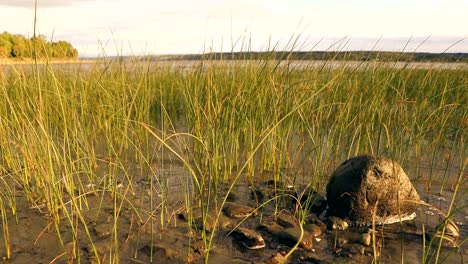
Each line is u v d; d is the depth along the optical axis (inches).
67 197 136.0
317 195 135.5
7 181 152.3
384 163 121.2
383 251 103.0
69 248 101.5
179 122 255.0
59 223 115.7
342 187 121.6
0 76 164.2
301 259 98.6
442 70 253.1
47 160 122.9
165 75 314.0
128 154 189.9
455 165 178.7
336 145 183.3
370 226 118.8
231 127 166.4
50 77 199.8
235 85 184.5
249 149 165.2
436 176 164.6
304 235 108.0
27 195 133.7
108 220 119.0
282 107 165.9
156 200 136.1
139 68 262.4
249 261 97.4
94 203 132.3
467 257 98.3
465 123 180.4
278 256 98.7
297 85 177.8
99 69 223.3
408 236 112.0
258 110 168.9
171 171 168.4
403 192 118.9
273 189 148.9
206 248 102.2
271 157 168.9
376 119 186.7
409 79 239.3
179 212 125.7
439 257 99.0
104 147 197.2
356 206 118.0
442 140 192.5
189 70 285.3
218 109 152.2
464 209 130.2
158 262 96.0
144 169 169.3
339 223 118.0
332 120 197.9
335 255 101.0
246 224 119.3
